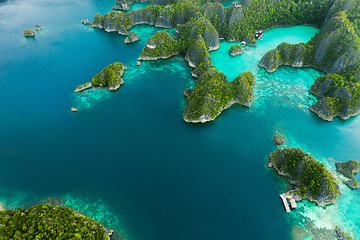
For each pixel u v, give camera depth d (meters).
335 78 124.56
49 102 134.00
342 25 146.12
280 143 108.94
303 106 127.62
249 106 126.69
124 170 99.56
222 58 162.88
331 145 108.31
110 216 84.31
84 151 107.50
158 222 82.62
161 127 119.12
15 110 129.00
